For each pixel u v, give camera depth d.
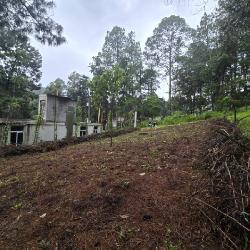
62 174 4.52
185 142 5.70
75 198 3.41
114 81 26.94
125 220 2.81
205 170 3.51
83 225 2.83
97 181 3.85
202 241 2.36
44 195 3.73
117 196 3.28
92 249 2.47
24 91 28.36
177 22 33.75
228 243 2.25
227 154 3.20
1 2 9.36
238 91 15.15
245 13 7.22
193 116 18.19
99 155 5.67
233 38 8.72
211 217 2.53
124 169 4.27
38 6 10.22
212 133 5.05
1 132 13.30
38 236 2.79
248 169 2.65
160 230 2.59
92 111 37.25
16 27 10.38
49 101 16.72
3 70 24.06
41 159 6.40
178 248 2.32
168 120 20.28
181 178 3.56
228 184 2.65
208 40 22.56
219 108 16.36
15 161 6.70
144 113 31.58
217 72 19.02
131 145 6.51
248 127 6.10
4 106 22.17
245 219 2.17
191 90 24.77
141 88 35.66
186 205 2.87
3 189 4.25
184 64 26.12
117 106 29.61
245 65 15.22
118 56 36.59
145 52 36.09
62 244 2.60
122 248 2.43
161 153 4.98
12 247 2.67
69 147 8.32
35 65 34.75
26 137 14.14
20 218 3.21
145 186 3.48
